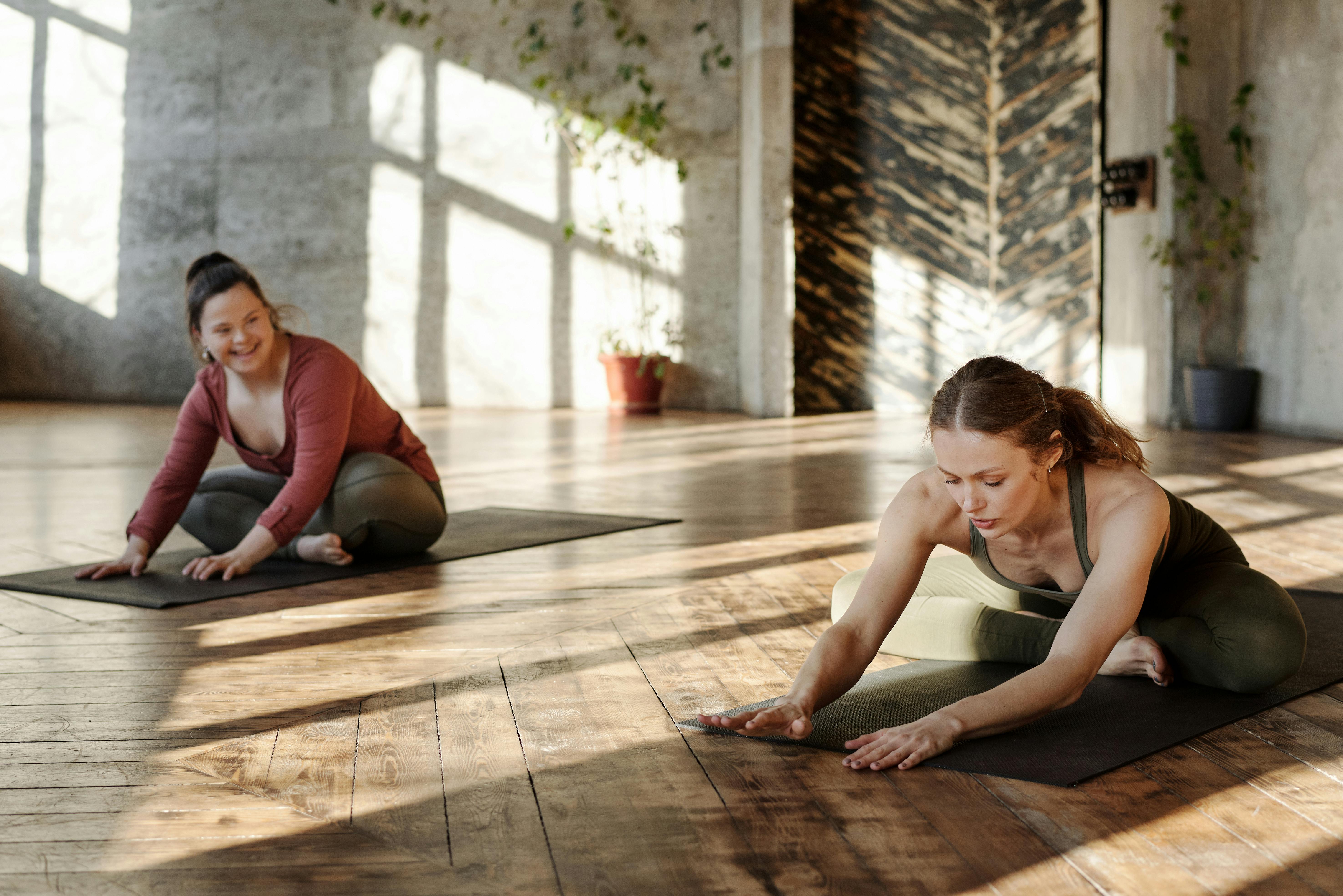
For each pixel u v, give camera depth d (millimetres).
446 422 8070
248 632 2676
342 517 3424
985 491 1749
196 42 9289
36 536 3939
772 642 2557
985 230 8875
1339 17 6492
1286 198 6961
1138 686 2176
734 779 1748
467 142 9102
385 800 1686
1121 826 1560
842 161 8906
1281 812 1601
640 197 8945
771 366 8398
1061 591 2027
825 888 1396
